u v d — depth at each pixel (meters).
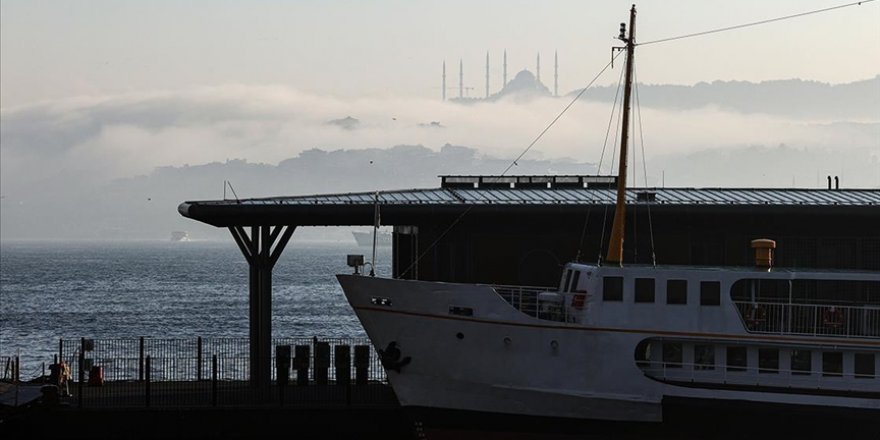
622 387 105.12
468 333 105.62
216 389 114.69
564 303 108.25
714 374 106.12
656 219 124.12
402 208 121.25
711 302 105.44
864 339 104.88
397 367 107.31
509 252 124.56
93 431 110.38
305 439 111.69
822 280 107.94
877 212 122.81
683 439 106.00
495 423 106.50
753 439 106.19
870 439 105.75
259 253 120.81
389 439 112.00
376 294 107.56
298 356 122.44
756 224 125.19
